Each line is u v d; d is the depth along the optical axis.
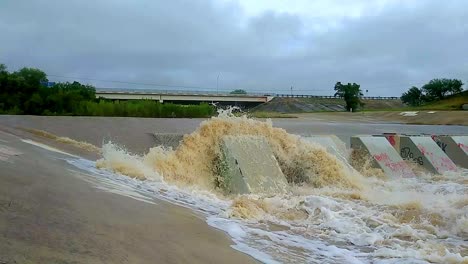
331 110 111.69
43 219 7.20
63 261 5.63
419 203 13.73
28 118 30.38
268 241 9.03
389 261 8.38
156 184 14.37
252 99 111.81
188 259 6.92
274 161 17.81
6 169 10.93
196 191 15.02
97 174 14.24
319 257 8.32
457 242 10.23
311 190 17.45
